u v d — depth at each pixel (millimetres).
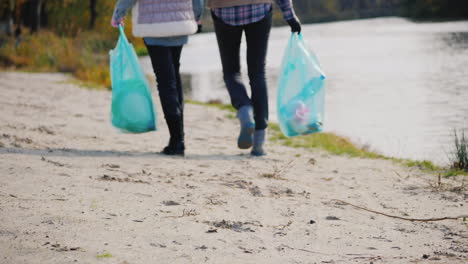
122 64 10656
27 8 80250
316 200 7883
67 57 47000
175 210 6613
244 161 10945
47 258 4453
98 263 4441
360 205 7758
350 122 20438
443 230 6543
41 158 9211
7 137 11070
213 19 10945
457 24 104938
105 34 74562
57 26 79938
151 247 5039
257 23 10758
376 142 16281
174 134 11047
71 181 7605
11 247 4660
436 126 18859
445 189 8953
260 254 5164
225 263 4785
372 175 10195
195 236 5547
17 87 25422
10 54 47688
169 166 9734
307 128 10797
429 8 148250
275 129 16953
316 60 11055
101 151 10828
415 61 45031
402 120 20328
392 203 7973
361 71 40344
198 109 21859
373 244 5840
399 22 136500
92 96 23703
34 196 6547
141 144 12375
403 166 11328
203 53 71938
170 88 10742
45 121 14492
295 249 5453
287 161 11367
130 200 6867
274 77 38844
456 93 27000
